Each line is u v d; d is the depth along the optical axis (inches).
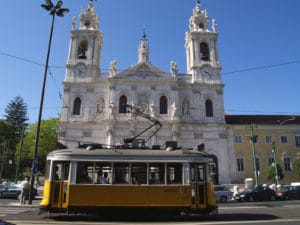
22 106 3543.3
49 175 671.1
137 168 674.8
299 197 1467.8
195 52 2237.9
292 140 2283.5
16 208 882.8
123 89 2102.6
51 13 1114.1
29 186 1035.9
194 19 2345.0
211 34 2278.5
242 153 2219.5
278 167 2060.8
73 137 2033.7
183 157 685.9
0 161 2901.1
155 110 2066.9
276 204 1057.5
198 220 634.2
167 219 652.7
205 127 2082.9
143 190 664.4
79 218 660.7
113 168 673.0
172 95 2103.8
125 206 655.8
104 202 654.5
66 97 2100.1
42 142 2896.2
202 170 690.8
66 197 657.0
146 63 2143.2
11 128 3284.9
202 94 2161.7
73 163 670.5
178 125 2028.8
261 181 2178.9
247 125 2276.1
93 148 713.6
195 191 674.2
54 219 644.7
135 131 2011.6
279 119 2389.3
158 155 683.4
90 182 663.8
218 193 1342.3
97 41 2262.6
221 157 2042.3
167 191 666.8
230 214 731.4
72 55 2188.7
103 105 2113.7
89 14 2306.8
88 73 2158.0
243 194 1380.4
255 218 653.3
